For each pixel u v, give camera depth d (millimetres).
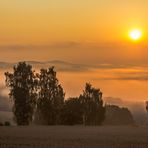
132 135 62156
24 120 106375
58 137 57188
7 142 48938
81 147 44719
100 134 64375
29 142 49094
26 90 107312
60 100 108875
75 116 108438
